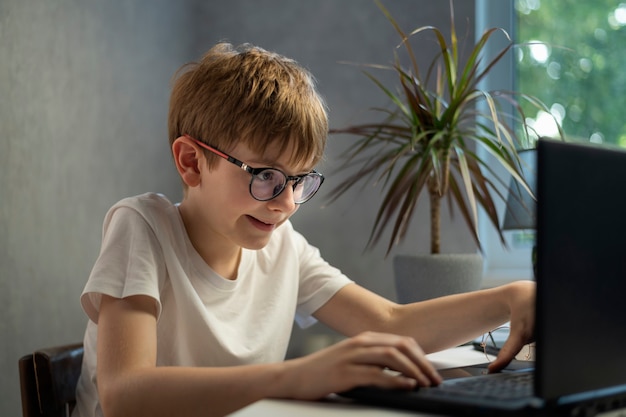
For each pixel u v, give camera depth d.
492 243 2.51
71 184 1.84
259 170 1.00
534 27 2.48
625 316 0.69
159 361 1.09
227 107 1.03
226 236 1.07
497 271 2.49
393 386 0.70
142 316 0.96
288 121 1.02
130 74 2.17
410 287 1.82
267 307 1.24
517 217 1.89
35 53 1.70
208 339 1.12
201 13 2.62
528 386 0.74
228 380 0.78
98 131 1.98
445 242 2.37
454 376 0.98
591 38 2.43
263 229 1.05
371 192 2.44
